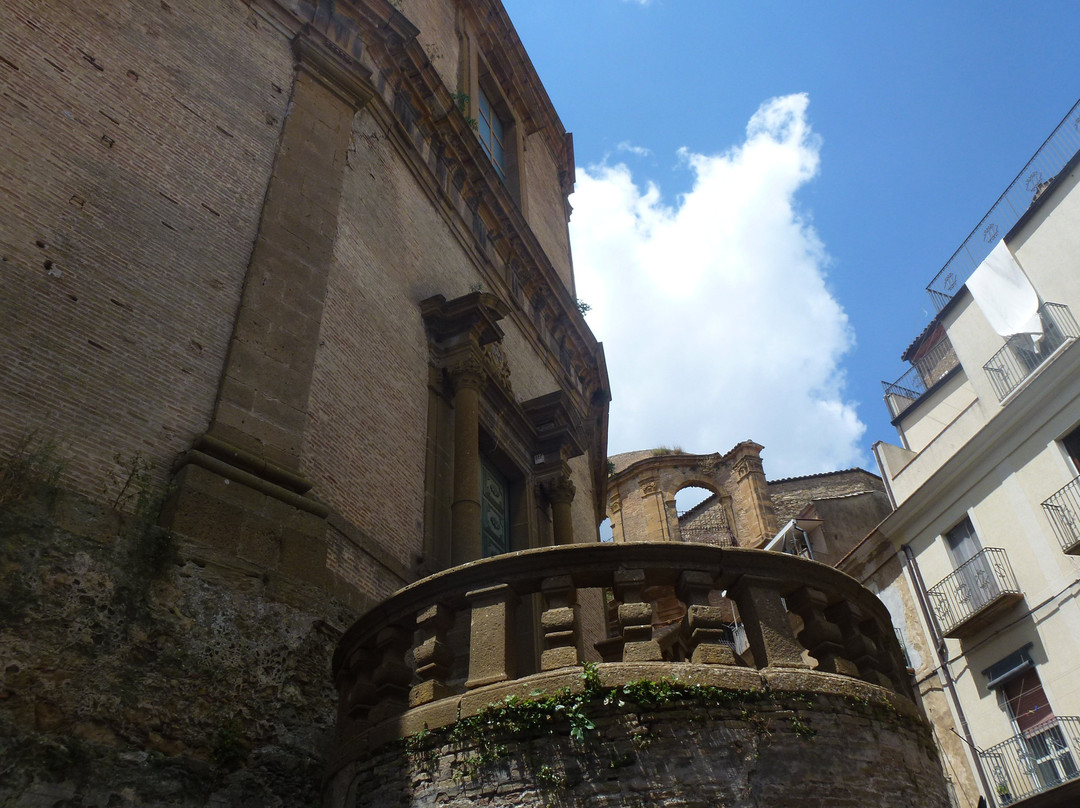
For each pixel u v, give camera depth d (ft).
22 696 19.53
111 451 24.86
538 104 82.64
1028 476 63.00
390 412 38.29
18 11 29.12
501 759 19.24
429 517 38.40
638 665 20.06
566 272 78.33
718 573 22.45
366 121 44.65
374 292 40.29
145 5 34.19
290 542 27.71
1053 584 59.36
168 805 20.80
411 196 47.93
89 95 30.04
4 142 26.55
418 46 49.62
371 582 31.53
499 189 57.93
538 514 52.08
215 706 22.94
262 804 22.62
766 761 19.13
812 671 21.01
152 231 29.73
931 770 22.04
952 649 67.10
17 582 20.57
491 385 47.52
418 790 19.72
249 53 38.34
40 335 24.86
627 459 142.10
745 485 124.77
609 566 22.11
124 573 22.68
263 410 29.81
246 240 33.22
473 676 20.80
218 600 24.48
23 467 22.29
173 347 28.35
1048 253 64.75
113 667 21.36
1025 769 58.18
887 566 76.43
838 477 124.77
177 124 32.91
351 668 23.45
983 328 71.72
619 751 18.89
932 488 71.46
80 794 19.45
